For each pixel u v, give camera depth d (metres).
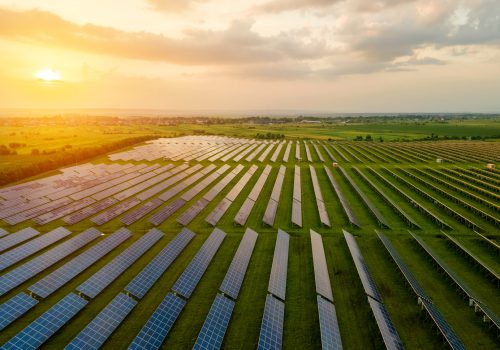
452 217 54.50
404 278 35.56
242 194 67.75
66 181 74.00
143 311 29.95
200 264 36.66
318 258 37.62
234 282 33.25
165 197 62.38
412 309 30.41
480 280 35.41
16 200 58.44
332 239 45.56
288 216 54.66
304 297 32.19
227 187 73.38
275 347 24.73
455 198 63.50
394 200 64.38
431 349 25.73
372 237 46.09
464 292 31.45
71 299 29.67
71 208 57.28
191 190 66.38
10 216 51.12
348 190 71.94
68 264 35.47
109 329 26.62
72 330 27.47
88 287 31.80
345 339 26.72
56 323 26.92
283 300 31.12
